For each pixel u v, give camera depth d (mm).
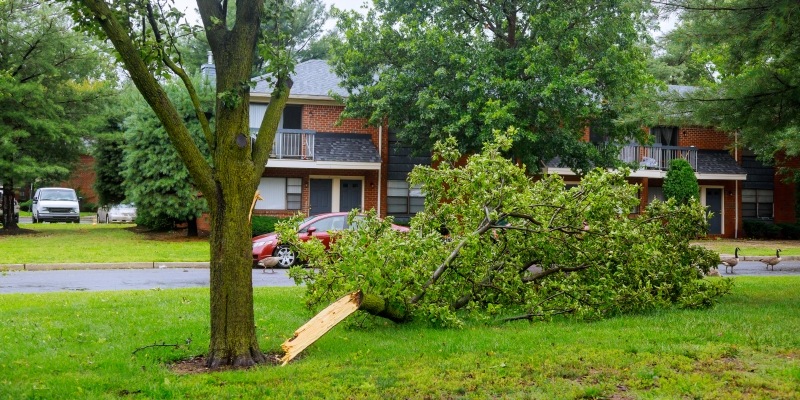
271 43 7199
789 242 30531
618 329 8797
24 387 5984
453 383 6234
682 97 11031
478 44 22359
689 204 11516
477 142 22016
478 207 9891
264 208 28000
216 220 6930
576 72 22219
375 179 28875
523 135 21531
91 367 6781
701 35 10633
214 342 6938
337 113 28953
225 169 6836
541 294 10148
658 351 7367
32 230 29672
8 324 8727
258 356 7059
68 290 13117
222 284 6910
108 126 31766
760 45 10328
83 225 35250
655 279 10539
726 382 6152
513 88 21312
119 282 14531
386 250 8461
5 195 28562
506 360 7031
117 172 31453
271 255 18438
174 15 7094
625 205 10266
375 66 24469
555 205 9766
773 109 10750
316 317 7625
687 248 11344
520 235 10148
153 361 7109
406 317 9352
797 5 9492
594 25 22578
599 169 10172
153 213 25562
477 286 9812
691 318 9500
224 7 7125
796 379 6223
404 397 5867
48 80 28922
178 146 6656
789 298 11875
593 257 10117
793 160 33719
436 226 10328
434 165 29438
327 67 30375
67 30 28422
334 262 9547
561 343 7883
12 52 27344
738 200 33188
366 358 7262
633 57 22781
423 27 22812
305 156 27516
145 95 6480
